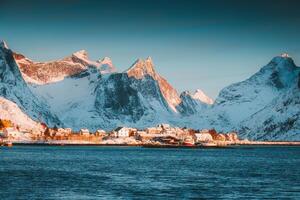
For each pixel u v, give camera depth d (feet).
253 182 488.02
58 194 392.88
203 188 437.17
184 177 530.68
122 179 501.15
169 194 400.06
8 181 468.34
